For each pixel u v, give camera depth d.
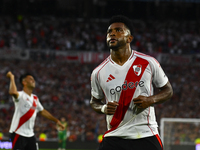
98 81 11.02
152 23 114.88
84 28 109.88
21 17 108.44
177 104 79.44
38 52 91.25
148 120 10.56
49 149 53.31
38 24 107.44
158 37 108.62
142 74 10.49
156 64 10.67
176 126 36.47
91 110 71.25
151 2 116.25
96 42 104.81
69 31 107.38
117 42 10.59
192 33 112.12
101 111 10.91
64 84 84.06
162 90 10.74
